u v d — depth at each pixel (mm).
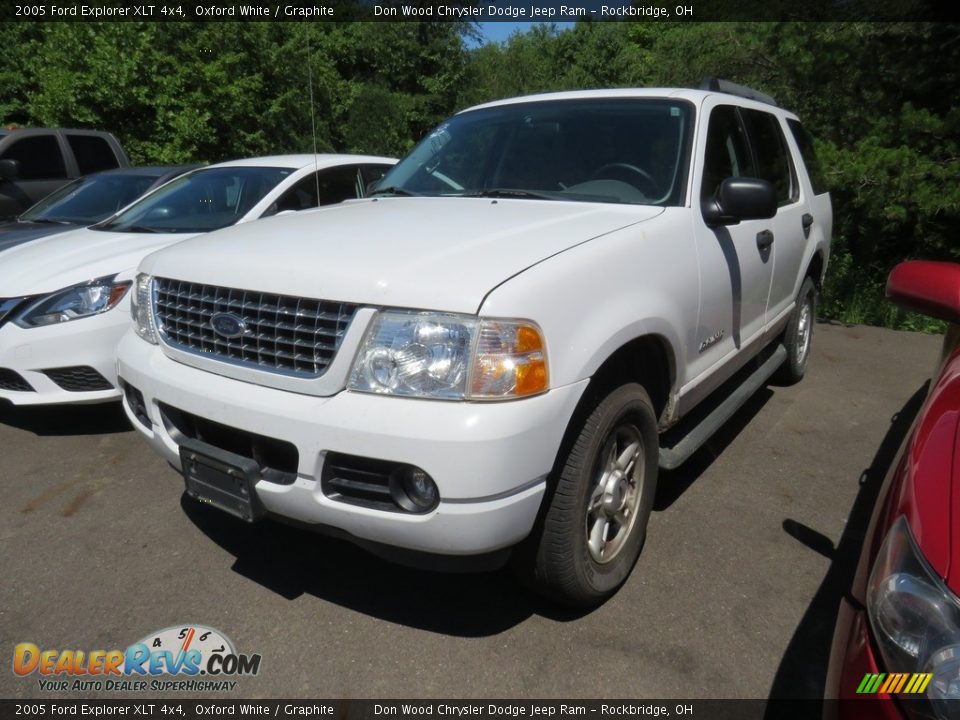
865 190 7680
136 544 3150
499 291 2129
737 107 3859
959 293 2340
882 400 5047
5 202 7969
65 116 12914
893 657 1385
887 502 1694
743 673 2377
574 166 3346
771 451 4137
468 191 3463
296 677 2377
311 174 5539
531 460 2121
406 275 2201
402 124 24078
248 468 2348
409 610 2707
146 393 2678
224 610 2709
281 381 2303
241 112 13930
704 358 3225
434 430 2043
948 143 7438
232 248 2645
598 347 2312
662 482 3734
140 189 6402
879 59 7988
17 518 3377
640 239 2689
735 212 2973
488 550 2176
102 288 4129
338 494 2250
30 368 4039
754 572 2928
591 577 2564
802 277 4715
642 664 2418
